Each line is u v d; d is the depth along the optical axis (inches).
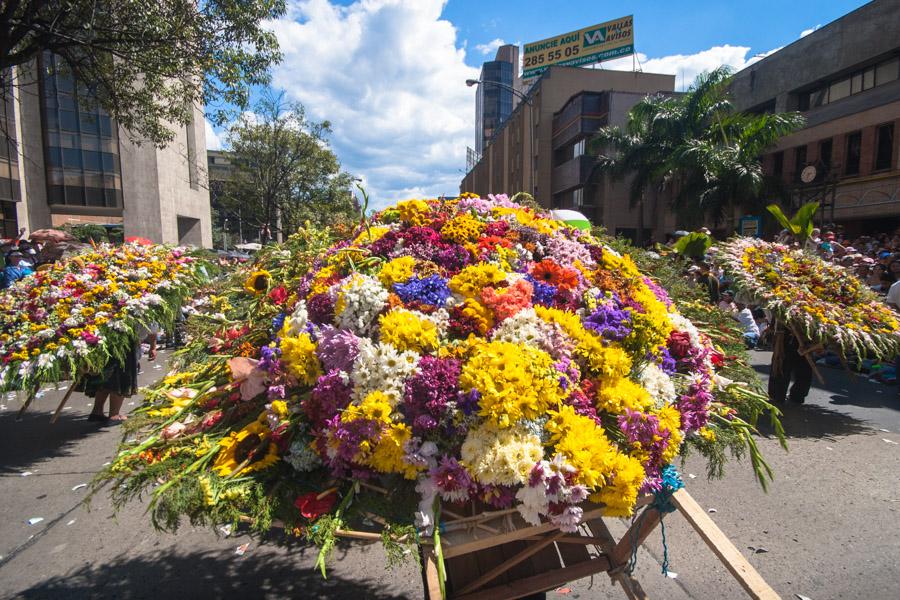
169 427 86.7
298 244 159.6
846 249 422.9
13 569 127.1
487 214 125.3
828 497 160.7
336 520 68.3
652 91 1620.3
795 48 960.9
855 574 122.7
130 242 241.1
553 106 1605.6
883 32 795.4
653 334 85.3
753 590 66.3
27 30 333.7
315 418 75.5
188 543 137.9
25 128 1221.1
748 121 826.8
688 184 825.5
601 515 72.8
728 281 256.1
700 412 84.0
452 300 86.6
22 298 196.4
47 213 1256.8
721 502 157.9
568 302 93.4
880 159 797.2
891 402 262.2
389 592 118.3
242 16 377.4
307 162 1002.1
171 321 222.2
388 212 139.1
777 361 251.6
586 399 75.2
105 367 220.5
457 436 71.2
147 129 448.5
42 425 231.8
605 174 1128.2
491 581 91.0
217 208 1784.0
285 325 88.6
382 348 74.6
